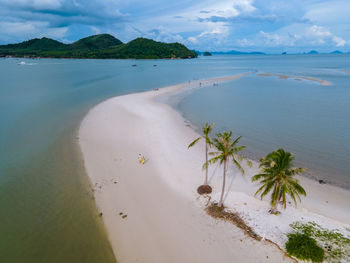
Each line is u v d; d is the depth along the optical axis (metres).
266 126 51.47
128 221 23.56
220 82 114.12
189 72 164.75
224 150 22.84
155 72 165.12
